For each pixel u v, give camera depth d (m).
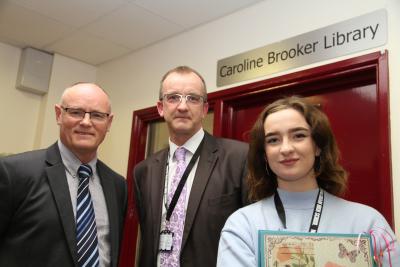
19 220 1.24
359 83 1.96
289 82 2.08
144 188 1.60
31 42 3.08
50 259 1.21
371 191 1.81
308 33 2.03
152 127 3.00
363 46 1.81
